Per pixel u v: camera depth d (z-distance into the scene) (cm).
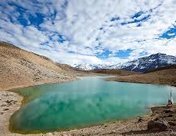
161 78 11750
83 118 3741
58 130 3095
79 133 2792
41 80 9938
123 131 2458
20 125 3312
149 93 6919
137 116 3722
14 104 4734
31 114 3975
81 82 11538
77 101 5400
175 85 9700
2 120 3525
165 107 4281
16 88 7538
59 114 4028
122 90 7794
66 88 8200
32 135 2861
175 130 2055
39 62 14438
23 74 9331
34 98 5703
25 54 14175
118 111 4200
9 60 10294
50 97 5956
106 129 2844
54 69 14912
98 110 4344
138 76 13150
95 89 8019
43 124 3381
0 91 6272
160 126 2161
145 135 1969
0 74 8275
